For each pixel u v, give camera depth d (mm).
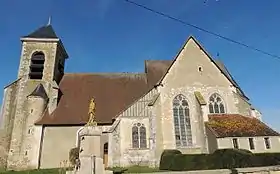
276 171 16219
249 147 21125
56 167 24391
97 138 13773
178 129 24844
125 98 29125
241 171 15539
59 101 28406
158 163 22906
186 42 28344
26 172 20875
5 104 28422
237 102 26172
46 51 31359
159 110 24953
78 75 32531
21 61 30625
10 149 25562
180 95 26016
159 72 31844
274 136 21891
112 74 32969
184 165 19906
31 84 29531
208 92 26328
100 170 13359
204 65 27422
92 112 14789
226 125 22859
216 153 18969
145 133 24688
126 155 23672
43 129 25766
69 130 25781
